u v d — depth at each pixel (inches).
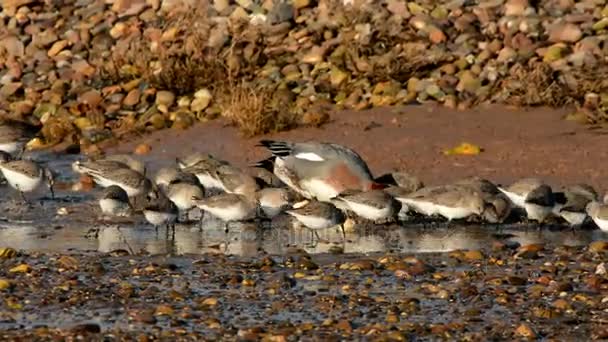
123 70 989.2
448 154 806.5
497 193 703.1
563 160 786.8
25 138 821.2
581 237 657.0
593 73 902.4
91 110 934.4
